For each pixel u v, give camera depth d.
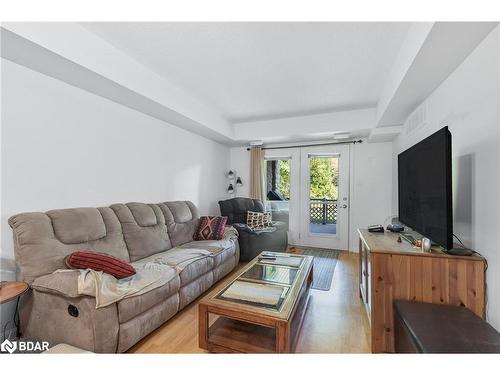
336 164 4.42
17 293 1.40
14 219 1.69
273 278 1.98
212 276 2.67
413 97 2.30
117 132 2.57
